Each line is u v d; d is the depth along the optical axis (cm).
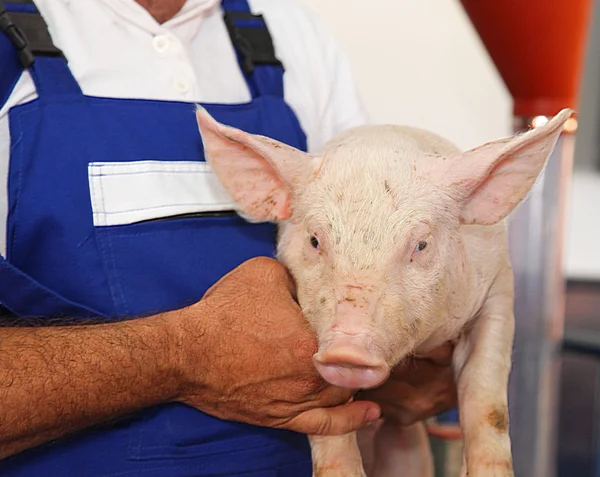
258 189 148
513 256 188
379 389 165
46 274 137
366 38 296
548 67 186
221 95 161
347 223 130
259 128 158
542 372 194
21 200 136
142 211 141
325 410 136
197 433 138
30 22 141
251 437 142
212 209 149
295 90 171
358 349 116
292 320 130
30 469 130
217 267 148
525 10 180
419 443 190
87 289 138
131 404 123
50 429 117
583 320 342
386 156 139
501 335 154
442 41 296
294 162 142
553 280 188
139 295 140
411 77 299
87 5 149
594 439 318
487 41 189
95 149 140
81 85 146
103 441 133
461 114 302
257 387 131
